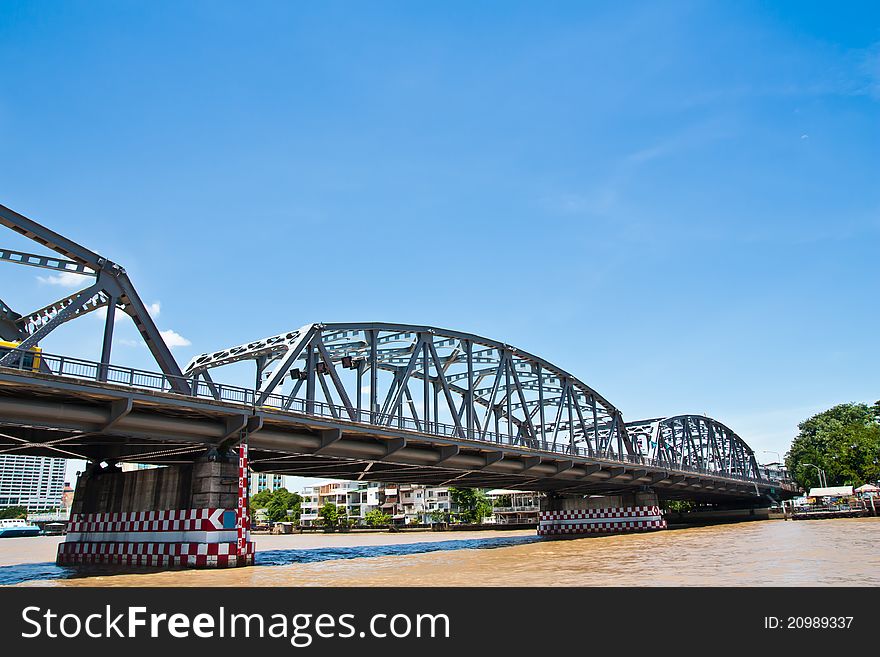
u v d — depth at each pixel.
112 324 28.27
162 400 27.53
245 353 40.62
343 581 24.52
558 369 59.81
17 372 23.62
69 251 27.69
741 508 107.00
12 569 32.62
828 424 130.88
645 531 63.25
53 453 34.28
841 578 21.11
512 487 63.09
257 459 37.91
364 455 38.53
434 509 138.50
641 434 76.62
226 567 29.66
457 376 52.47
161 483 31.80
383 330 43.16
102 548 33.09
